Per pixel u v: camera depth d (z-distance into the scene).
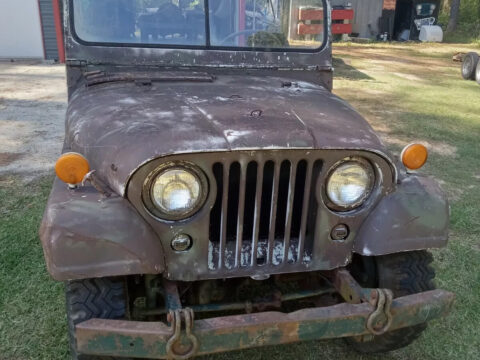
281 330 1.90
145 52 2.97
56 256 1.88
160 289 2.33
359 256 2.62
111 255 1.91
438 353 2.81
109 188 2.02
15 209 4.27
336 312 1.96
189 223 1.97
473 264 3.74
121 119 2.23
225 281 2.45
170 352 1.81
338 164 2.05
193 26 3.03
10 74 10.84
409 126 7.73
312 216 2.13
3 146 6.09
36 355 2.64
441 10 27.09
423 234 2.20
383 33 21.25
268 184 2.08
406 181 2.27
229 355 2.72
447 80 12.43
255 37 3.13
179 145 1.87
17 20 12.41
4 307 2.99
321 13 3.22
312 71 3.24
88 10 2.90
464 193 5.12
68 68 2.93
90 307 2.03
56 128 6.93
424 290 2.42
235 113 2.20
